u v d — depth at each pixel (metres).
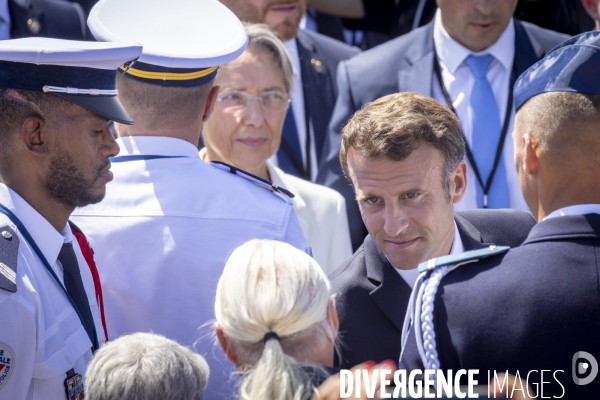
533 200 8.26
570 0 21.20
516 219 11.27
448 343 7.63
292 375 6.65
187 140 10.34
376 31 24.16
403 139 9.23
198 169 10.20
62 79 8.62
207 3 10.97
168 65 9.90
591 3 18.28
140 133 10.20
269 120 14.58
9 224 8.49
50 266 8.80
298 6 18.56
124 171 10.11
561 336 7.30
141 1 10.74
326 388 6.79
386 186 9.39
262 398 6.55
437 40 17.14
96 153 8.95
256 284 6.97
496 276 7.71
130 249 9.86
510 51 16.88
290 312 6.85
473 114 16.44
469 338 7.52
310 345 7.09
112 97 9.11
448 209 9.79
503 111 16.59
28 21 19.12
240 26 10.84
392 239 9.59
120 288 9.86
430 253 9.70
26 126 8.58
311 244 14.74
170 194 9.95
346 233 15.12
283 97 14.73
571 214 7.83
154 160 10.09
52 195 8.83
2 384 8.02
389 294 9.70
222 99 14.41
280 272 7.03
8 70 8.50
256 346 7.03
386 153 9.26
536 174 8.09
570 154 7.79
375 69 17.36
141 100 10.04
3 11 19.06
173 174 10.07
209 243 9.78
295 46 18.94
